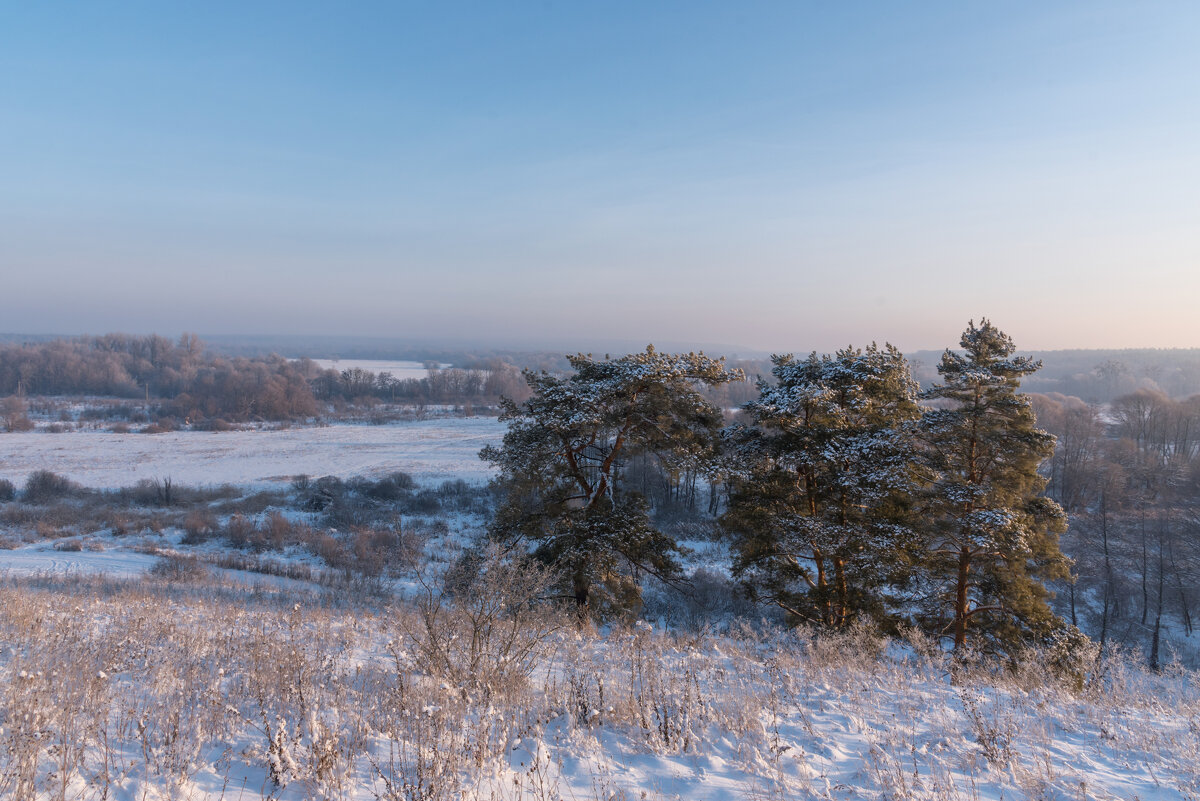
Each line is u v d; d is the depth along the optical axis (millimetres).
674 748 5465
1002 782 5199
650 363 16719
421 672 7172
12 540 35281
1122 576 34375
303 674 6344
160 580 23500
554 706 6211
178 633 8641
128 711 5168
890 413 19016
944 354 17859
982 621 17047
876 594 16781
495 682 6531
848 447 16859
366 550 33719
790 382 18250
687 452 16922
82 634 8078
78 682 5531
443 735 5086
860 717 6715
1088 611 32562
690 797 4625
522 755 5148
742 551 18750
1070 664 13484
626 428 17141
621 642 10164
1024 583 16531
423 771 4355
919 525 16750
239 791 4176
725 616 25656
